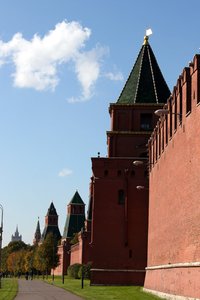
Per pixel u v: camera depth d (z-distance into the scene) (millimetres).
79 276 107500
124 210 66188
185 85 38469
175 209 41438
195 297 33500
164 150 48094
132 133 70625
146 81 73688
